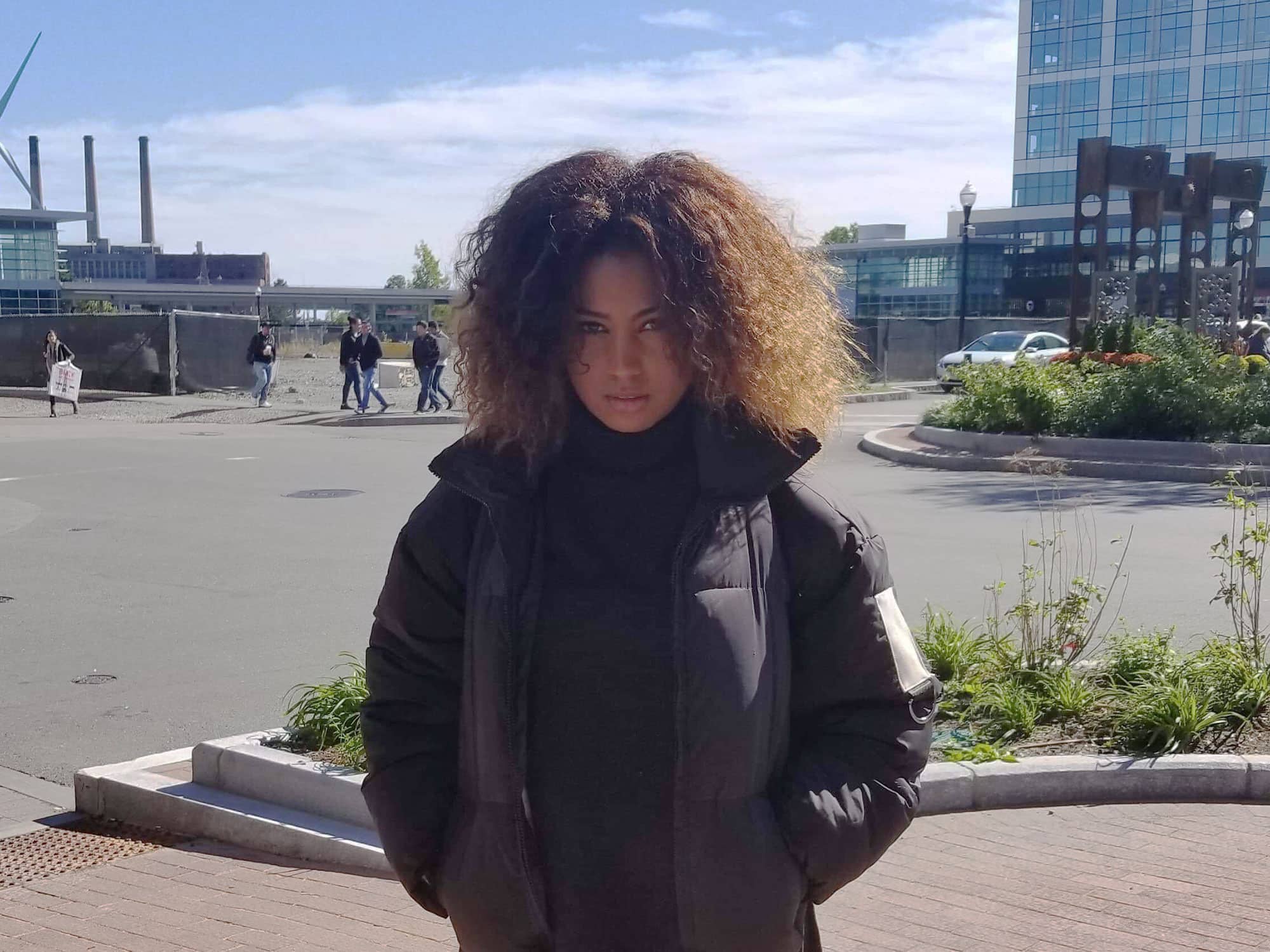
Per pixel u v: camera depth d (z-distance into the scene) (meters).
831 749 1.90
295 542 11.20
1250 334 30.58
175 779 5.00
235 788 4.85
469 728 1.89
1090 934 3.70
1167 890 4.00
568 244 1.82
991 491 14.42
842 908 3.90
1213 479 15.17
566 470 1.92
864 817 1.86
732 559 1.82
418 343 25.95
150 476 15.85
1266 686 5.43
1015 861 4.25
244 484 15.09
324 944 3.74
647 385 1.85
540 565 1.86
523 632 1.84
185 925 3.90
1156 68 69.31
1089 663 5.92
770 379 1.85
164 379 30.83
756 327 1.83
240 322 32.25
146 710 6.35
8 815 5.00
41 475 15.93
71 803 5.14
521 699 1.83
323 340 67.12
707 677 1.77
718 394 1.83
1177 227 68.06
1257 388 17.45
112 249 132.75
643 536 1.87
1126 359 20.73
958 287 72.31
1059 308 72.75
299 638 7.76
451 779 1.98
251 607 8.65
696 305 1.79
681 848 1.78
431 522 1.95
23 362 32.69
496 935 1.87
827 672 1.91
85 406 27.95
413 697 1.99
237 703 6.44
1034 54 73.12
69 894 4.16
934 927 3.76
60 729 6.06
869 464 17.58
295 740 5.03
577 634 1.82
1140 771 4.81
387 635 1.99
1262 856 4.27
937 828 4.56
